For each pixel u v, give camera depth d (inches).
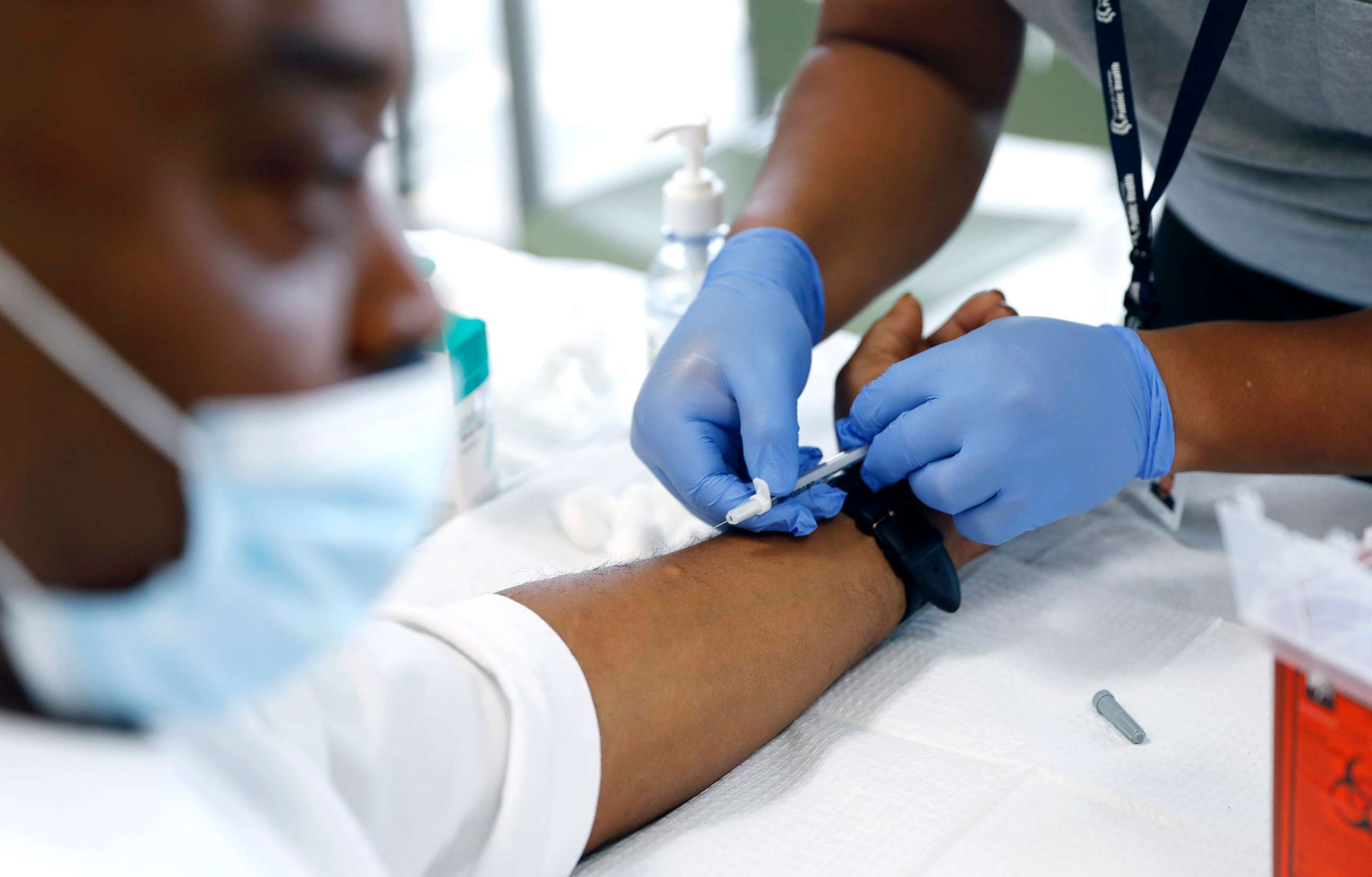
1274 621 15.9
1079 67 40.1
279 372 12.0
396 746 20.3
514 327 43.7
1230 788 24.8
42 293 10.8
